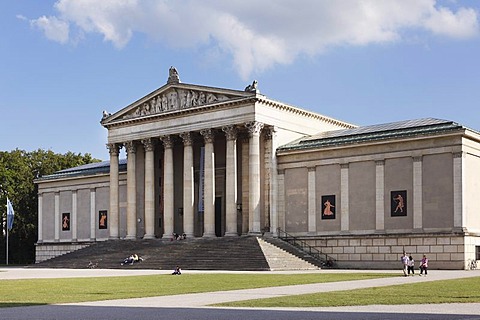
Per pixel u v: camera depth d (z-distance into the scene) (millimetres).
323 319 28109
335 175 102438
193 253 98000
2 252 163000
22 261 163625
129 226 122062
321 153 104000
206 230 109062
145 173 121000
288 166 107625
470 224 90688
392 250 94188
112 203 126438
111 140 126125
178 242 106750
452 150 90438
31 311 33125
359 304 35000
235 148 108188
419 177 93312
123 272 84062
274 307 34062
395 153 96062
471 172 91875
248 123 105562
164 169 117812
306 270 88812
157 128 118438
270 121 108000
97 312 32219
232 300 38594
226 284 54500
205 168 110750
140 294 44188
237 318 28828
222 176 118062
